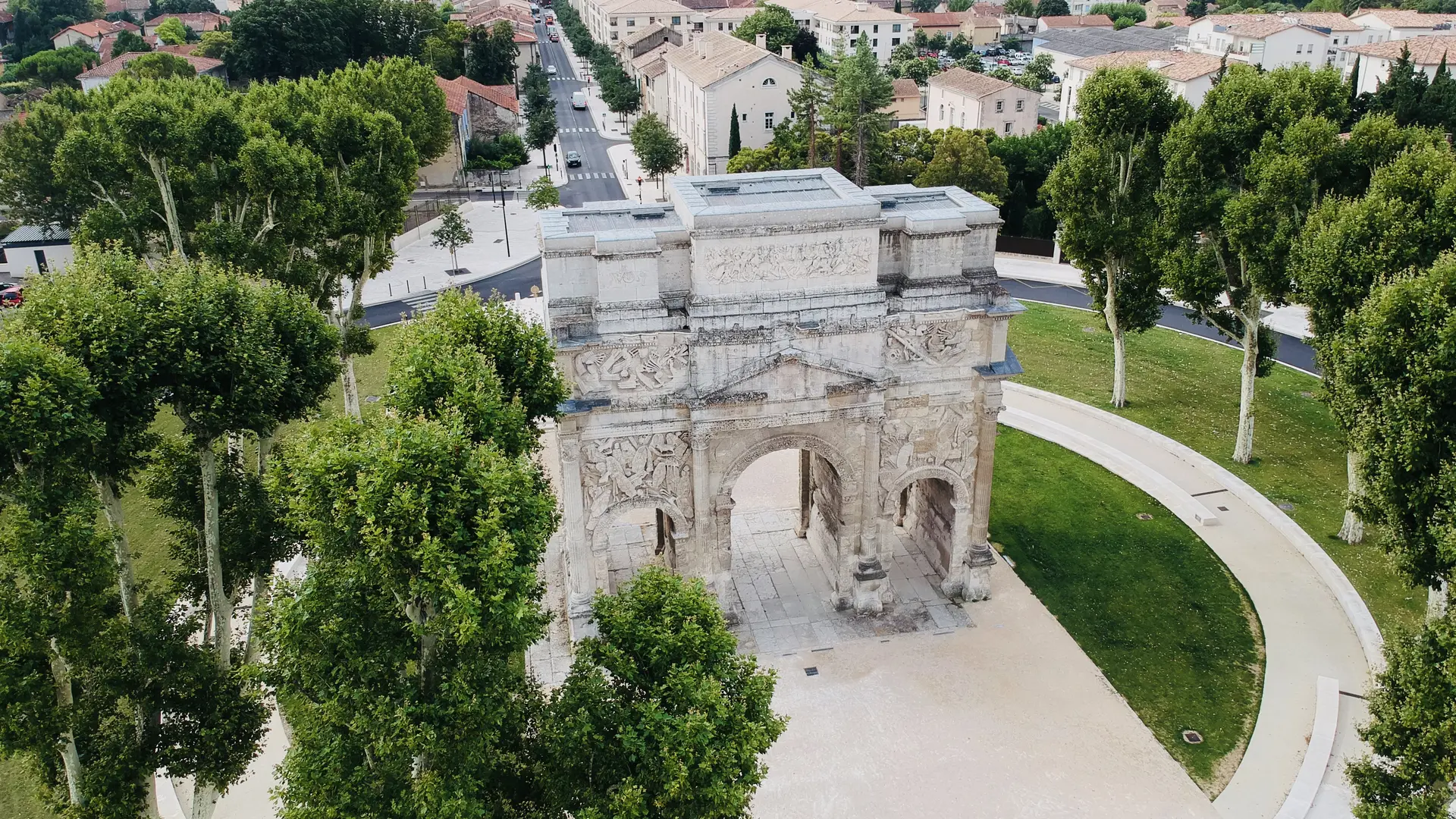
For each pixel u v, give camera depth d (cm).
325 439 3509
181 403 3806
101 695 3450
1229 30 18938
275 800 3491
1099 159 6762
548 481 4603
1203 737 4500
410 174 7881
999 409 5109
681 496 4981
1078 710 4684
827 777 4322
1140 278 7038
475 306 4531
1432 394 3897
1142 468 6750
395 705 3152
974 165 11400
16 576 3322
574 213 4984
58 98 10100
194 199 6631
